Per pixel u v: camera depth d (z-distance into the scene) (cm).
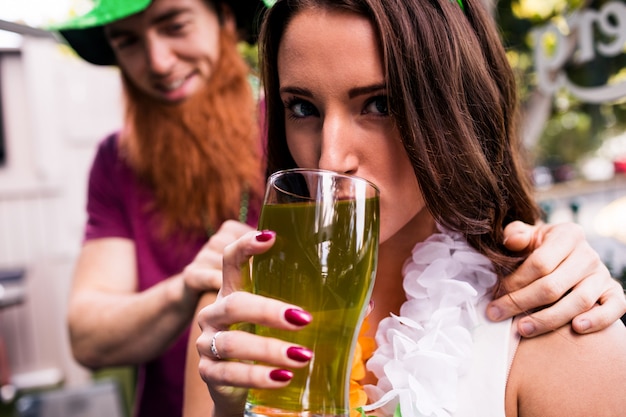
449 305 87
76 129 426
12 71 417
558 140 268
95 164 165
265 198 68
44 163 420
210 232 154
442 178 82
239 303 63
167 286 124
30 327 428
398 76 76
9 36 404
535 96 194
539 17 193
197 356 95
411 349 84
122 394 359
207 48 148
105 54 165
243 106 155
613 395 76
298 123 86
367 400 87
